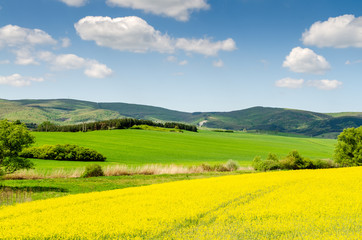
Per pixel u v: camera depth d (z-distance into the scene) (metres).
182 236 14.00
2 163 30.11
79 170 46.12
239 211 18.02
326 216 16.92
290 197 21.77
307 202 20.20
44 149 58.81
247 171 53.72
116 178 41.66
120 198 22.47
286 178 31.41
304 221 16.02
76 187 33.25
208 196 22.53
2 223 16.19
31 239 14.10
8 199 25.31
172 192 24.58
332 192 23.50
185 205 19.77
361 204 19.53
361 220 15.88
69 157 59.12
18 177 38.38
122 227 15.41
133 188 27.53
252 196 22.45
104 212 18.38
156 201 21.19
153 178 43.16
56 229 15.13
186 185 28.45
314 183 27.86
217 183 29.20
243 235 14.09
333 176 32.56
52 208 19.78
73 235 14.27
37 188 31.42
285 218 16.62
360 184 27.27
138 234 14.65
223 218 16.62
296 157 59.84
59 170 42.97
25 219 16.94
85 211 18.69
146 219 16.66
